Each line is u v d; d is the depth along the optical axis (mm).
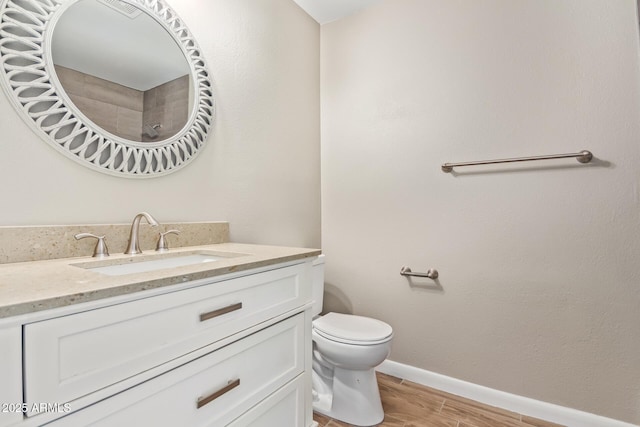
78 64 1017
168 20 1275
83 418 556
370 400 1455
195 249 1211
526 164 1525
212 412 791
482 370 1626
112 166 1087
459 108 1701
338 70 2150
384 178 1948
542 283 1488
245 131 1600
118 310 607
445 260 1736
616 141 1340
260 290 951
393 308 1904
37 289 561
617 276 1340
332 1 1984
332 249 2154
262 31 1727
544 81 1485
